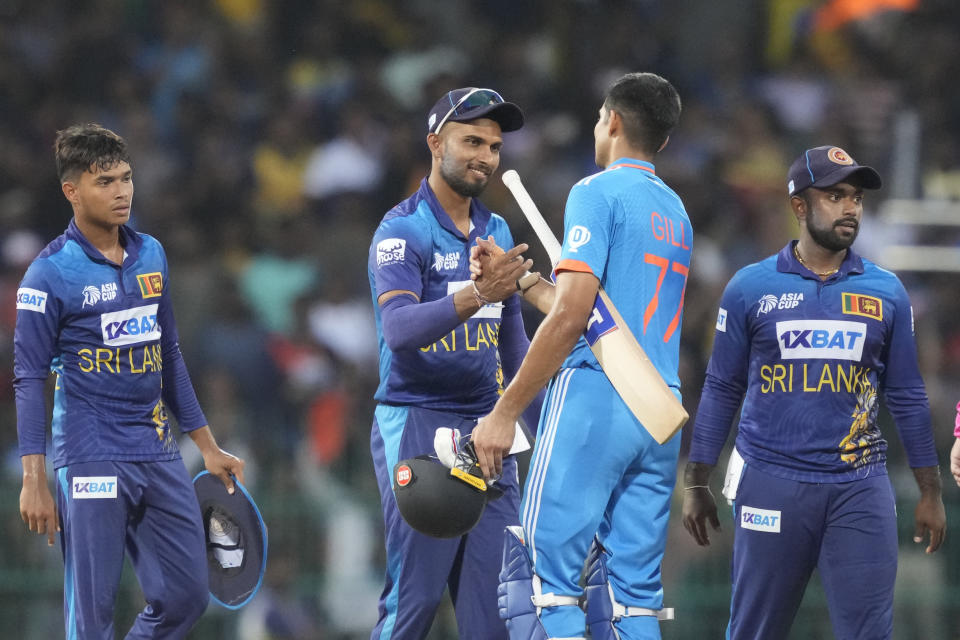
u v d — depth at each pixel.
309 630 29.67
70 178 17.33
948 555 29.14
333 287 40.53
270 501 30.12
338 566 29.88
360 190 43.78
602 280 15.16
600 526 15.56
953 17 50.50
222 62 47.72
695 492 18.12
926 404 17.69
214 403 32.28
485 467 14.84
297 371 37.25
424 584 17.06
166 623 18.06
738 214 43.78
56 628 28.80
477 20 52.03
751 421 17.53
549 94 47.53
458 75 47.31
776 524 17.22
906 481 29.36
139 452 17.67
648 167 15.67
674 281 15.55
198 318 38.28
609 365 14.69
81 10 48.75
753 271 17.62
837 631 17.36
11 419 32.25
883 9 50.91
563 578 14.98
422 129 46.03
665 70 49.25
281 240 41.84
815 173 17.16
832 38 50.41
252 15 49.69
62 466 17.58
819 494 17.08
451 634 29.06
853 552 17.06
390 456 17.23
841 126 47.00
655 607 15.35
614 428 14.92
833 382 17.11
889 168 45.16
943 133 46.81
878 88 48.50
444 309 15.63
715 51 51.22
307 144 46.16
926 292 40.12
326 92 47.34
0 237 40.84
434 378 17.16
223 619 29.77
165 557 17.89
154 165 44.09
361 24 49.72
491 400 17.53
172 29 48.66
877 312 17.20
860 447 17.17
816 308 17.17
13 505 28.91
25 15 47.91
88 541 17.38
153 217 41.97
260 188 44.84
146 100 46.66
